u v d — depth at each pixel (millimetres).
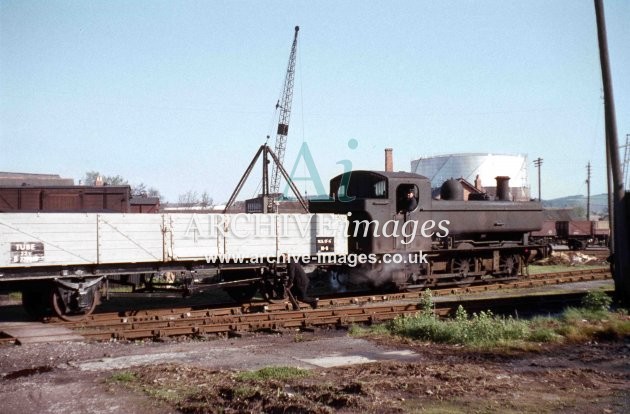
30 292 13508
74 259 13055
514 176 100375
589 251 42750
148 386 7664
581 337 10812
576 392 7434
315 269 18391
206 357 9594
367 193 18719
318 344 10727
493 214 21125
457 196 21016
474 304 14625
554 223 47938
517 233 22484
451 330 10891
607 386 7766
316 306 15344
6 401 7125
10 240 12453
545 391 7480
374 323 12953
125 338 11273
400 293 18328
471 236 21062
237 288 16609
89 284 13398
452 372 8328
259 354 9844
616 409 6711
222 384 7688
